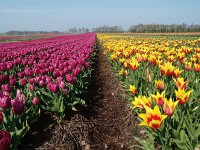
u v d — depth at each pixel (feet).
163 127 13.35
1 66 30.40
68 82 24.95
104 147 19.52
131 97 23.18
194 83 20.83
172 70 18.16
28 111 18.45
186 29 305.53
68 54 44.04
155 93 19.08
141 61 28.53
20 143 16.94
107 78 41.75
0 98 15.72
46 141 18.34
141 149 18.19
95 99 30.04
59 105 20.33
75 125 20.21
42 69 28.14
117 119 24.06
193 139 11.85
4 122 16.07
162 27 348.18
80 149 18.85
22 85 23.15
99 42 132.87
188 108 15.49
